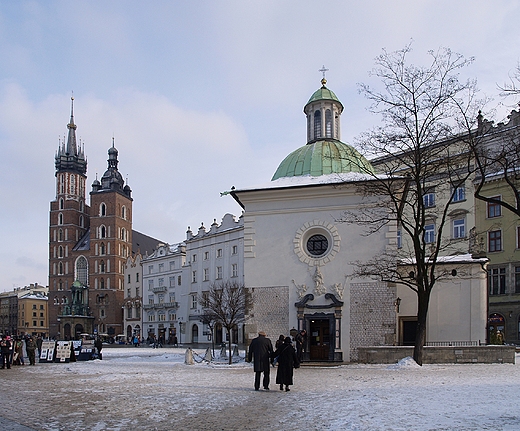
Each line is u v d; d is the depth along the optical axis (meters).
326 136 37.75
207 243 85.75
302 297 30.78
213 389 18.45
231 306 45.00
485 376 20.69
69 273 136.38
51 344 36.88
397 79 28.03
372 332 29.58
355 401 14.75
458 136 29.45
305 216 31.67
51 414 13.82
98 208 131.25
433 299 33.00
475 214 54.00
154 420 12.75
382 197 30.72
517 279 51.06
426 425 11.24
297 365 17.70
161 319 101.56
